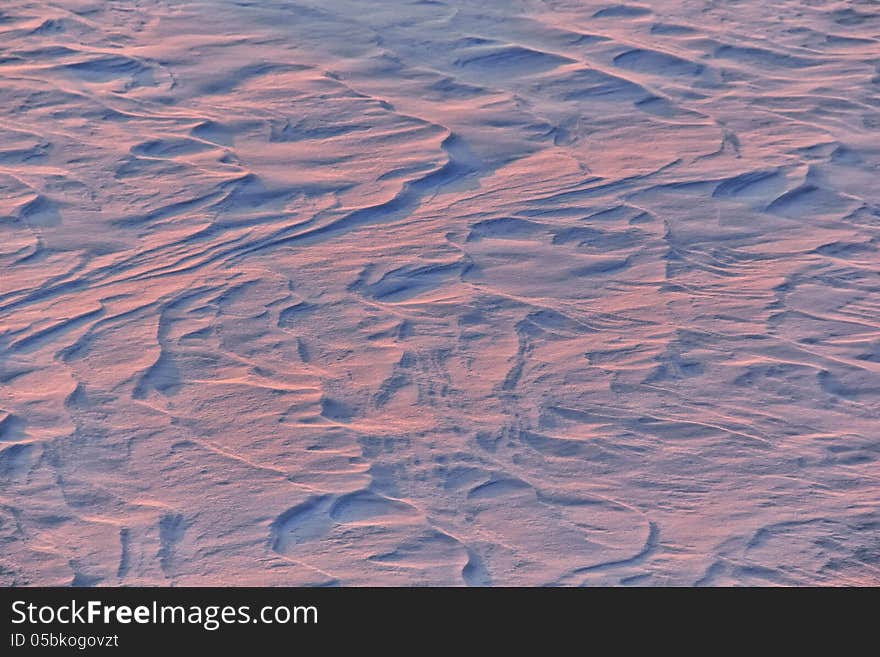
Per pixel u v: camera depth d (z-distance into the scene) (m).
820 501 7.89
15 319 10.03
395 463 8.29
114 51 15.80
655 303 10.30
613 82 14.98
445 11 17.38
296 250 11.23
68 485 8.05
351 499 7.95
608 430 8.61
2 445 8.41
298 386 9.15
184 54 15.77
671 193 12.30
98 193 12.22
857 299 10.36
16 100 14.27
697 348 9.60
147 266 10.91
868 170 12.78
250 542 7.58
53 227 11.55
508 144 13.40
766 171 12.70
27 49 15.80
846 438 8.49
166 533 7.64
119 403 8.90
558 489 8.03
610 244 11.34
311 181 12.50
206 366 9.41
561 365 9.39
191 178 12.52
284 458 8.33
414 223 11.73
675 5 17.75
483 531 7.68
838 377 9.20
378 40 16.30
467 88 14.87
